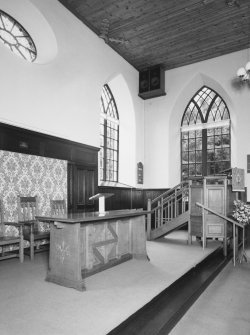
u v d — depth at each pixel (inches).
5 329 107.3
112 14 304.8
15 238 201.9
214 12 298.8
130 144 425.7
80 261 153.5
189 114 442.6
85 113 318.3
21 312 122.1
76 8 297.6
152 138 439.8
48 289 150.5
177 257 227.9
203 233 261.9
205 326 138.3
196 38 347.9
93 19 314.7
